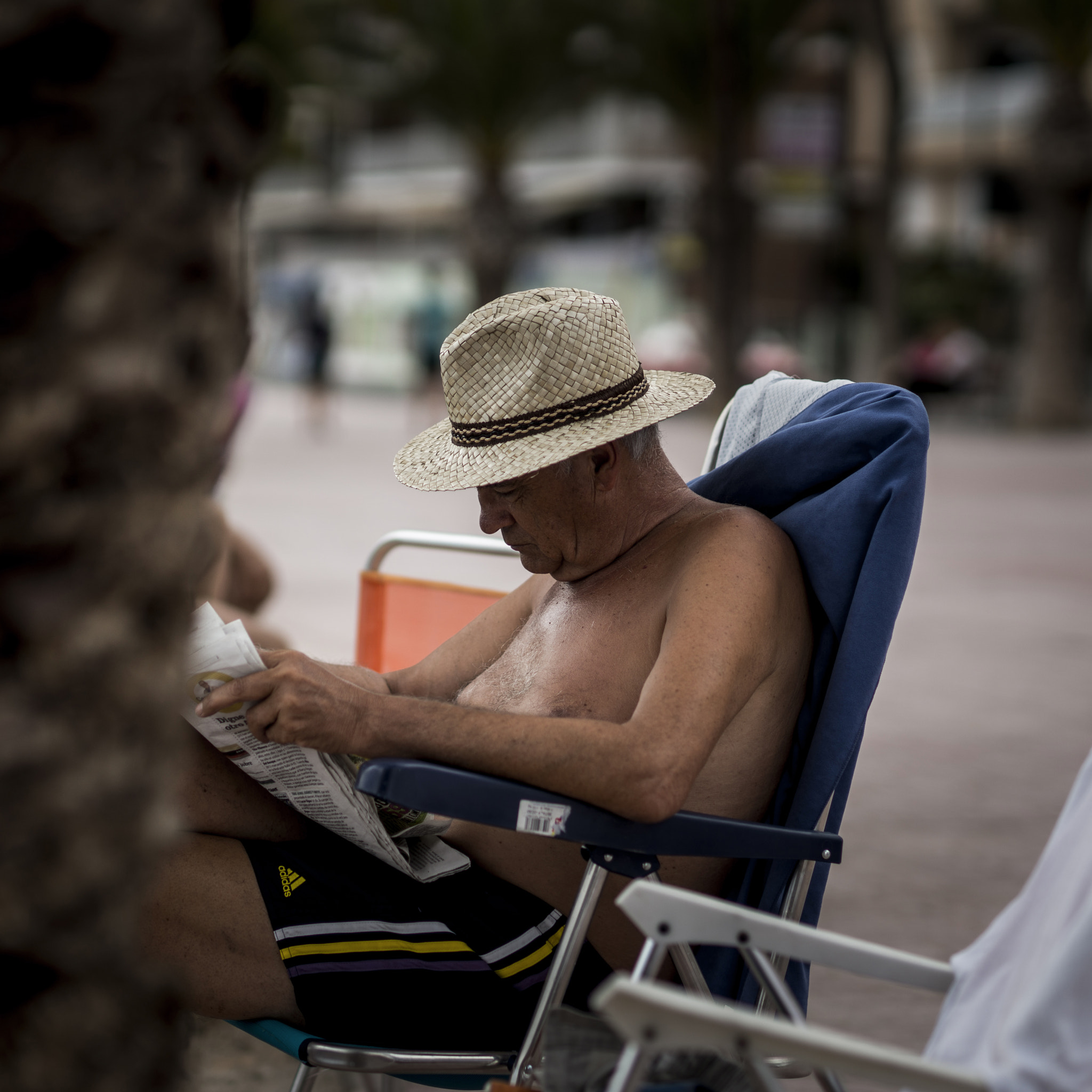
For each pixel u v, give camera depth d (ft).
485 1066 12.53
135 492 6.61
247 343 8.07
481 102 156.46
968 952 12.01
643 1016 8.84
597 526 14.15
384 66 149.69
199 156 6.77
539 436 13.67
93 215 6.37
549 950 13.28
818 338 181.98
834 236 164.76
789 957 11.55
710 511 14.24
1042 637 47.01
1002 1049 10.16
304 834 13.94
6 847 6.52
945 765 32.63
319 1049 12.30
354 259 243.60
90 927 6.76
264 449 115.85
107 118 6.37
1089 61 129.70
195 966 12.81
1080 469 101.86
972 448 118.93
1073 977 10.04
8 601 6.47
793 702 13.89
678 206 188.24
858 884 25.02
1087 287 141.49
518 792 11.83
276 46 122.31
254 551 28.22
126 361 6.49
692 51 136.98
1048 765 32.73
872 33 132.67
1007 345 174.19
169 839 7.11
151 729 6.86
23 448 6.37
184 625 7.07
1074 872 11.14
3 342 6.37
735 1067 10.37
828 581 13.79
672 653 12.82
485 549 19.06
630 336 14.39
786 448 14.79
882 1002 21.18
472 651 16.57
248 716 12.37
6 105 6.29
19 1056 6.72
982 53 210.38
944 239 190.19
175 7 6.51
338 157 217.15
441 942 13.00
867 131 192.34
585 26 140.67
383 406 182.19
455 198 212.02
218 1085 18.04
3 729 6.45
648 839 12.16
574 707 13.87
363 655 20.08
